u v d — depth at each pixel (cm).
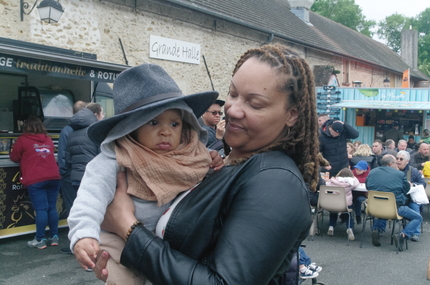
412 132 1397
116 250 115
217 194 106
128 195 118
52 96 693
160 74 127
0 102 711
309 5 1902
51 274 427
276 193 98
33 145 491
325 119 764
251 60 110
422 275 482
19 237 546
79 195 113
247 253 92
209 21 1001
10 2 621
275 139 114
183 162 120
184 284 93
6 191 516
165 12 880
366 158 789
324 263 518
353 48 2156
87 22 733
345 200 607
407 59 3766
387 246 608
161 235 111
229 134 114
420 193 650
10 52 467
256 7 1374
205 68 1001
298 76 109
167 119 123
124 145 118
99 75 579
